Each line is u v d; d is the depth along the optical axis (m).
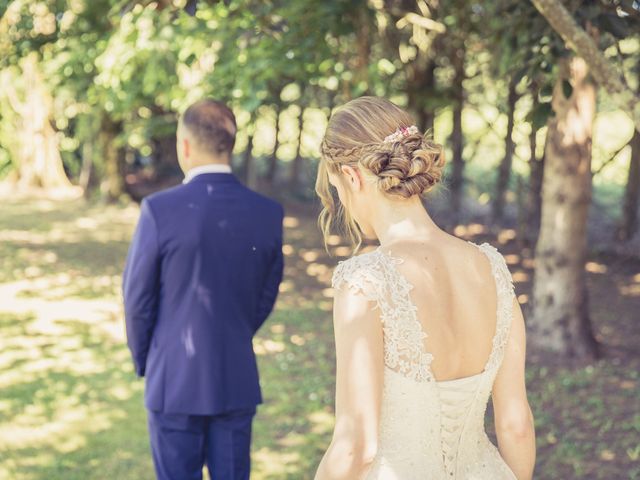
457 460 1.48
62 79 9.74
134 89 8.35
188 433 2.76
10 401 5.11
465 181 14.20
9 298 8.27
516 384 1.56
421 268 1.45
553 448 4.50
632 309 8.56
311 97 14.23
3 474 4.01
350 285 1.42
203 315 2.69
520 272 10.63
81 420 4.82
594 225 14.20
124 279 2.71
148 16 6.09
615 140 15.91
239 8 5.57
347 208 1.57
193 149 2.74
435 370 1.44
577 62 5.99
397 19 7.81
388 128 1.48
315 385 5.61
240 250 2.72
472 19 8.51
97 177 16.67
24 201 16.30
